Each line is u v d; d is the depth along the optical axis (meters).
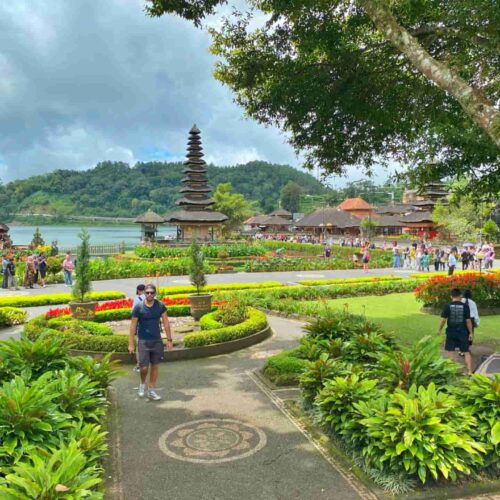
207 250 38.50
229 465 5.27
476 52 8.85
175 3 8.85
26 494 3.41
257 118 10.77
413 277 26.28
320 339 8.54
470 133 7.18
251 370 9.13
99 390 6.16
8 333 12.95
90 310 12.25
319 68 9.61
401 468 4.70
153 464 5.30
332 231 74.88
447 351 9.59
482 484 4.70
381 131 10.23
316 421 6.20
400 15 8.29
